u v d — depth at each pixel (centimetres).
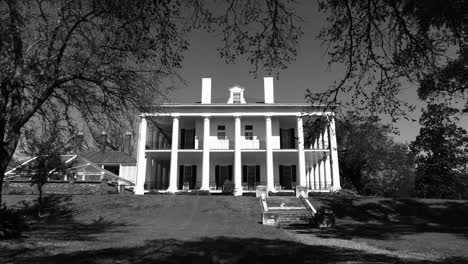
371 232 1714
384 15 679
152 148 3866
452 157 4181
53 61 1131
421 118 4009
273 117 3728
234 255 922
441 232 1727
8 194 3070
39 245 1084
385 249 1149
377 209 2647
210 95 3822
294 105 3609
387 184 5441
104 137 1340
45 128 1335
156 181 4166
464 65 1152
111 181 3681
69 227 1783
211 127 3834
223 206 2697
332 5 718
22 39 1120
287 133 3925
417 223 2264
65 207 2636
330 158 3734
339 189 3409
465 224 2188
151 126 1439
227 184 3453
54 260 841
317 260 881
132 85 1205
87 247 1053
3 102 1160
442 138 4169
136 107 1259
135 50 880
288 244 1162
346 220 2398
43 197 2873
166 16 726
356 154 4853
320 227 1975
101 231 1583
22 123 1192
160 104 1295
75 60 1174
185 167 3831
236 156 3525
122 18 825
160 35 766
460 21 618
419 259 957
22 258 869
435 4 598
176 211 2580
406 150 5056
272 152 3622
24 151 2261
